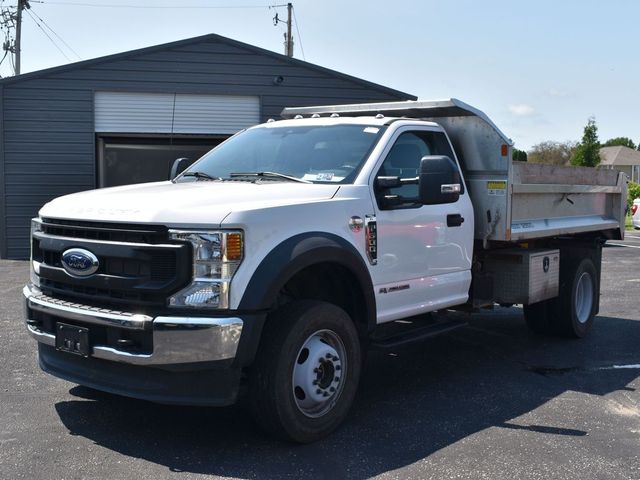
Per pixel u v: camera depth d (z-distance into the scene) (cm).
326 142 596
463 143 694
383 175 571
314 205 498
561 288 809
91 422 520
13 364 675
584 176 828
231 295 439
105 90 1758
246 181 562
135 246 444
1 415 533
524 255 723
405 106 685
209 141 1889
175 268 437
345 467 444
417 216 588
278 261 455
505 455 468
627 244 2170
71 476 425
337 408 498
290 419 465
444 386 633
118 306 457
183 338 432
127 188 549
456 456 465
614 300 1116
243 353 441
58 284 495
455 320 659
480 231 690
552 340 830
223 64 1809
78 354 467
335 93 1870
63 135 1752
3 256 1750
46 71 1720
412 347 785
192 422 523
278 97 1844
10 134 1730
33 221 537
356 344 513
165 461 450
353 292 536
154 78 1778
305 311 473
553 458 464
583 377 668
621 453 474
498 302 744
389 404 578
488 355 753
